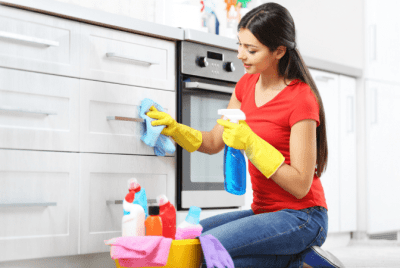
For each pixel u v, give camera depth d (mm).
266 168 1504
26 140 1645
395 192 3578
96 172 1823
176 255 1407
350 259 2572
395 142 3617
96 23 1837
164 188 2055
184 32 2129
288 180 1497
